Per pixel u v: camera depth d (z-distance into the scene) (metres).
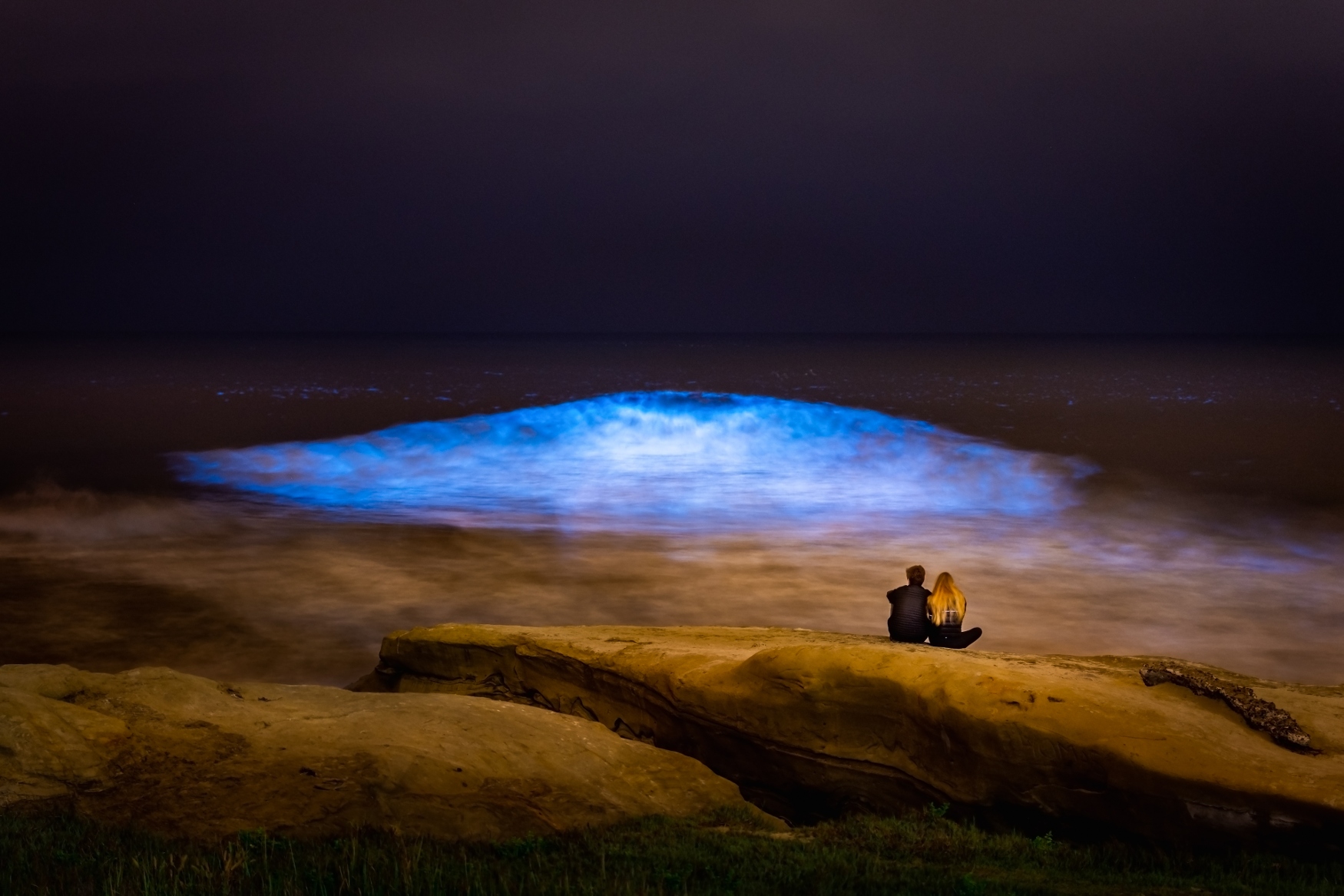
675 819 8.38
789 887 6.27
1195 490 37.28
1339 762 7.39
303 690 10.55
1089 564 25.66
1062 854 7.32
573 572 24.78
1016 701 8.10
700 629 13.17
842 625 20.47
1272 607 21.64
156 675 9.85
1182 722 7.81
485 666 13.02
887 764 8.82
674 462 44.44
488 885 6.02
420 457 46.12
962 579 24.05
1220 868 6.72
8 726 7.91
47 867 6.09
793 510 33.34
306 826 7.35
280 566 25.30
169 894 5.62
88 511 32.47
